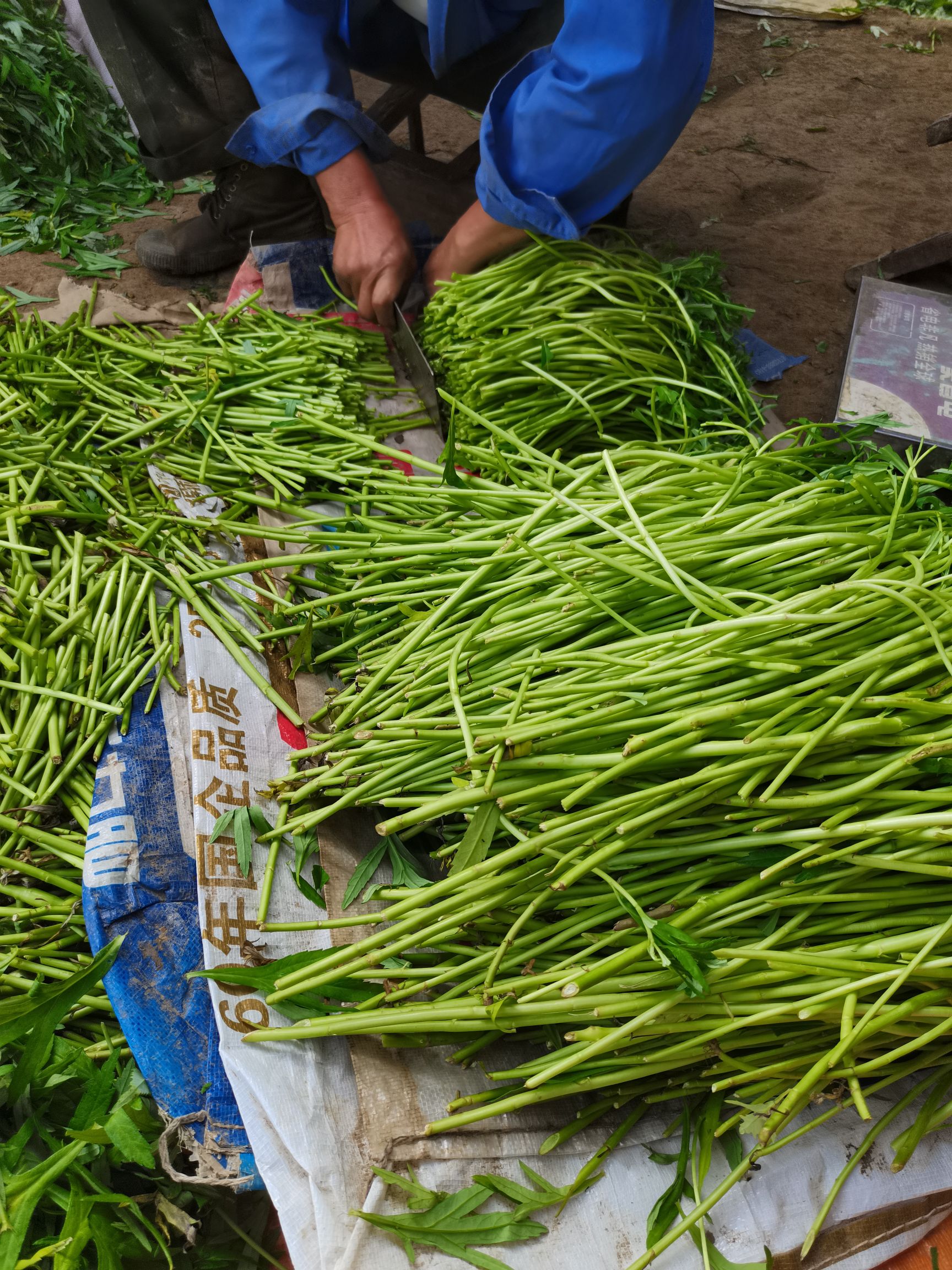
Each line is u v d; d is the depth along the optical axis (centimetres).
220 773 144
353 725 149
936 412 232
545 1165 122
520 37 279
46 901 137
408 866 136
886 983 113
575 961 117
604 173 220
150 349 226
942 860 115
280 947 133
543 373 207
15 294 283
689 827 124
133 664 156
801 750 113
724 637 122
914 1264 129
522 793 118
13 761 143
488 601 146
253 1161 117
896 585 125
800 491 152
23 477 182
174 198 374
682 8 195
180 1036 125
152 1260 115
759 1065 122
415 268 252
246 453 202
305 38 235
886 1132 130
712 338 237
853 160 460
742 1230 120
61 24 392
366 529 176
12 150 346
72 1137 118
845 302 356
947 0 620
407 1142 117
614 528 139
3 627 148
